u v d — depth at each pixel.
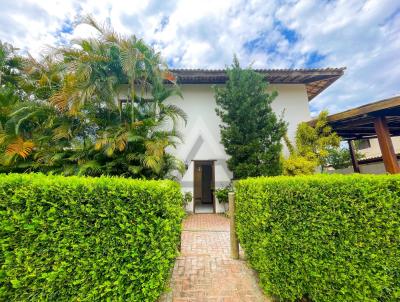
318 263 2.29
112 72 6.98
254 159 7.57
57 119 6.77
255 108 7.83
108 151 6.11
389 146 5.63
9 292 1.94
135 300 2.20
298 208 2.43
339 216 2.24
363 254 2.14
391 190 2.17
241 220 3.68
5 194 1.94
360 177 2.39
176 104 9.95
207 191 12.99
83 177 2.47
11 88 7.48
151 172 6.90
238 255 4.16
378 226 2.14
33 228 1.97
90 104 6.72
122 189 2.21
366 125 7.65
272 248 2.57
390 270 2.09
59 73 6.45
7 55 7.96
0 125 6.56
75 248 2.05
